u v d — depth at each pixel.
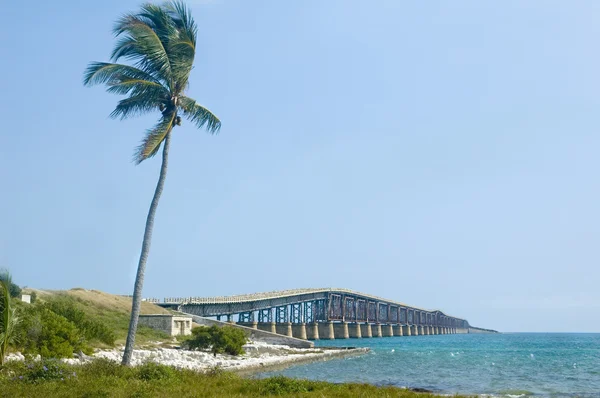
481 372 60.59
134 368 30.64
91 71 33.81
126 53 34.81
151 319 81.06
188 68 35.34
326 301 199.88
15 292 58.03
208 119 37.44
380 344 162.62
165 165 35.94
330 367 63.50
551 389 43.34
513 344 177.12
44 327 41.53
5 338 30.72
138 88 34.47
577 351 123.69
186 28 35.72
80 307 78.94
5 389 22.20
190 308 137.62
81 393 22.03
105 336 56.97
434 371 61.12
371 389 29.05
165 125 34.78
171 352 55.53
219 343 65.19
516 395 38.94
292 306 186.62
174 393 23.50
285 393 25.83
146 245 34.62
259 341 97.81
